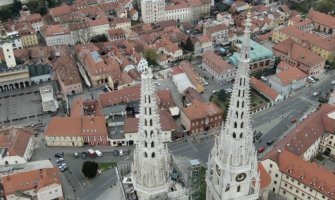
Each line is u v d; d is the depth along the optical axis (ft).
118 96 616.80
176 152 524.52
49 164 506.89
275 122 580.71
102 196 460.14
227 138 291.17
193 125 553.64
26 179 446.60
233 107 280.51
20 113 633.20
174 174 342.64
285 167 433.89
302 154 472.85
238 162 294.05
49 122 573.33
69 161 519.60
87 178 489.26
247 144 291.58
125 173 352.69
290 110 608.60
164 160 298.56
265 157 456.86
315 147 508.53
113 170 500.33
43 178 443.32
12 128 552.00
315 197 418.51
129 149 539.29
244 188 309.63
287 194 444.96
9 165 504.43
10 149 504.02
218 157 303.89
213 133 562.25
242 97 275.59
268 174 424.46
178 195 322.14
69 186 477.77
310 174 420.77
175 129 549.13
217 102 612.29
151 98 274.36
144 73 268.62
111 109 581.94
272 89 636.48
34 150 541.75
